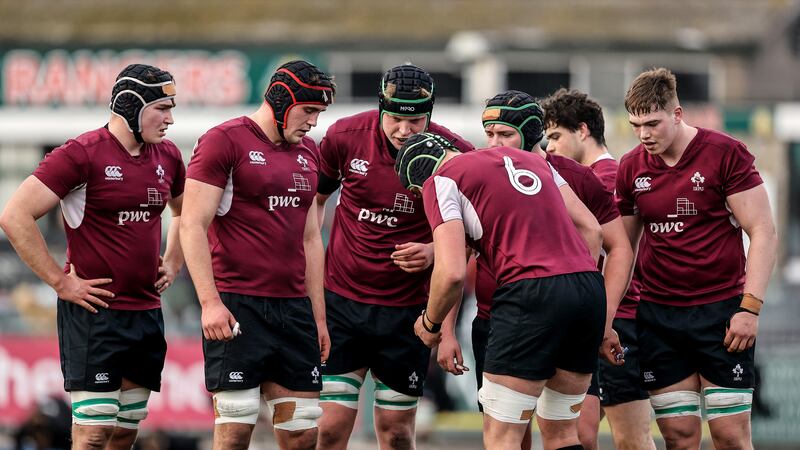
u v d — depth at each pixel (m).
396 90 25.33
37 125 100.00
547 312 22.17
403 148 23.70
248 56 99.06
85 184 25.22
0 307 53.59
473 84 99.81
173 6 107.31
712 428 26.52
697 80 100.81
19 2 107.19
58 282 25.08
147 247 25.89
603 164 28.09
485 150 23.47
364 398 50.91
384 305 27.59
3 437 50.09
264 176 24.78
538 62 98.94
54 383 51.62
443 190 22.84
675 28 101.56
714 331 26.17
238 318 24.80
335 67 102.00
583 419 27.53
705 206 25.97
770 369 47.69
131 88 25.22
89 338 25.41
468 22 104.44
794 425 47.47
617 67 99.50
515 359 22.45
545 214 22.75
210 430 50.44
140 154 25.88
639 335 27.25
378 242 27.38
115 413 25.72
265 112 25.16
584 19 103.81
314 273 26.52
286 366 25.22
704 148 25.83
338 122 27.69
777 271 81.44
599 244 24.11
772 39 99.81
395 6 106.19
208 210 24.28
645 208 26.55
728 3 104.00
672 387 26.84
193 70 99.25
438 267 22.53
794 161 85.00
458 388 49.94
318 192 28.16
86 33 103.62
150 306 26.20
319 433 27.69
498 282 22.97
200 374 50.75
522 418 22.72
